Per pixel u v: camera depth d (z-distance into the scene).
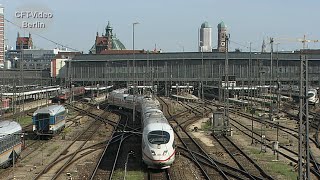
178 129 64.81
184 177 34.72
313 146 49.91
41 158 41.69
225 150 47.28
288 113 85.44
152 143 36.62
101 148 47.88
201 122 74.88
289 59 154.50
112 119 78.38
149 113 47.81
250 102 107.19
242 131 62.53
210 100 127.75
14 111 75.06
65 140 53.25
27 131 59.53
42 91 115.56
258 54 157.00
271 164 39.44
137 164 39.72
